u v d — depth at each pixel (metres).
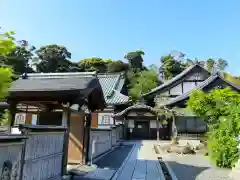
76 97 6.12
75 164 8.05
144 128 23.47
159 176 7.00
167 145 15.41
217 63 43.72
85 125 8.40
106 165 8.51
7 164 3.42
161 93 24.83
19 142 3.80
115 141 16.23
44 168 4.91
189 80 24.30
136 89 31.78
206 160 10.46
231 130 4.81
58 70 39.75
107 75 28.41
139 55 45.75
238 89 18.12
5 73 2.69
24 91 6.09
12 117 6.94
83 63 43.78
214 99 6.59
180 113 18.77
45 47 40.53
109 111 22.47
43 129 4.74
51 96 6.13
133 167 8.37
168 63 41.19
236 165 7.05
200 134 18.80
